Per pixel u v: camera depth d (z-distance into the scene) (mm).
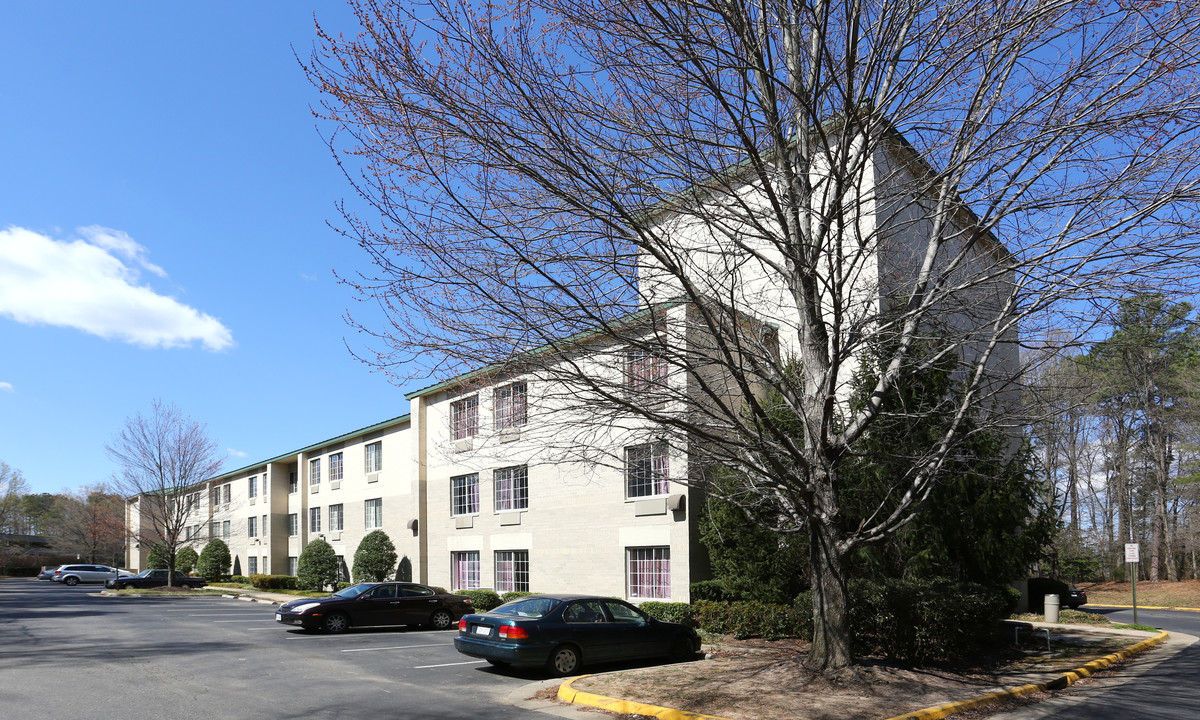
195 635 19156
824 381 10664
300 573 36781
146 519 60406
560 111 8562
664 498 19688
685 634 14180
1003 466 17391
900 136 10898
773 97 9570
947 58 9602
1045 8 8547
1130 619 26047
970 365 11047
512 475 25578
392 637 18734
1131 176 9203
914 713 9453
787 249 10062
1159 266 8828
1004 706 10375
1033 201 9641
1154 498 43750
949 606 12656
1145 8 8281
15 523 95750
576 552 22406
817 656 11164
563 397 10062
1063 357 14859
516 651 12398
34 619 24453
